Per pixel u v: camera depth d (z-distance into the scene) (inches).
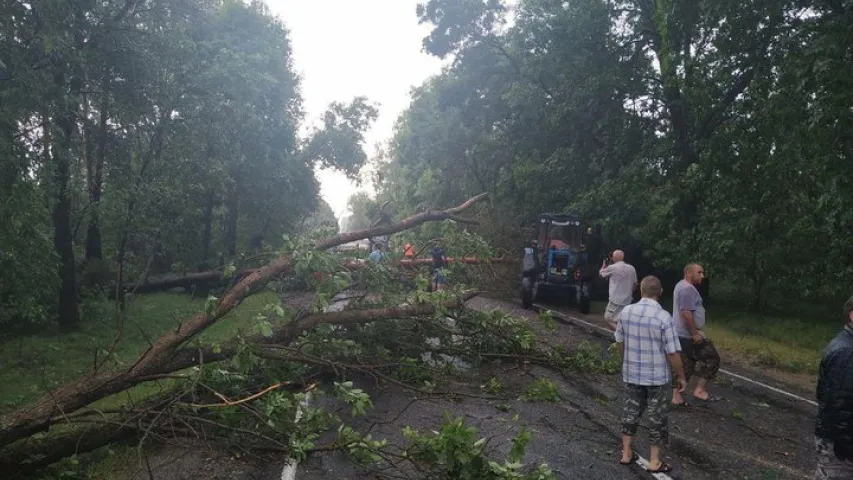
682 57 595.8
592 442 239.9
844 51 417.1
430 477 198.4
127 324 566.6
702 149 632.4
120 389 219.3
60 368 398.9
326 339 290.2
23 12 416.5
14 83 396.2
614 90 730.2
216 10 903.1
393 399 293.4
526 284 617.0
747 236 561.3
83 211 565.6
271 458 219.3
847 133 424.5
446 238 422.0
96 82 528.1
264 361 262.2
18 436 194.1
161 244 671.8
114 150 603.5
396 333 323.9
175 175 609.6
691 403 297.1
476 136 1103.6
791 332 541.0
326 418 217.0
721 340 486.6
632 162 741.3
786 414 287.1
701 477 207.3
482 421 262.5
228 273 307.1
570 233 646.5
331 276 288.2
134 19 557.9
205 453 223.6
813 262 570.3
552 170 834.8
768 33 537.6
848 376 144.1
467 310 350.0
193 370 222.5
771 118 501.0
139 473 209.9
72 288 550.3
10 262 404.5
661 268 795.4
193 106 600.7
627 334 216.7
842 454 145.9
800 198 543.5
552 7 773.9
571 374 347.3
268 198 1066.7
